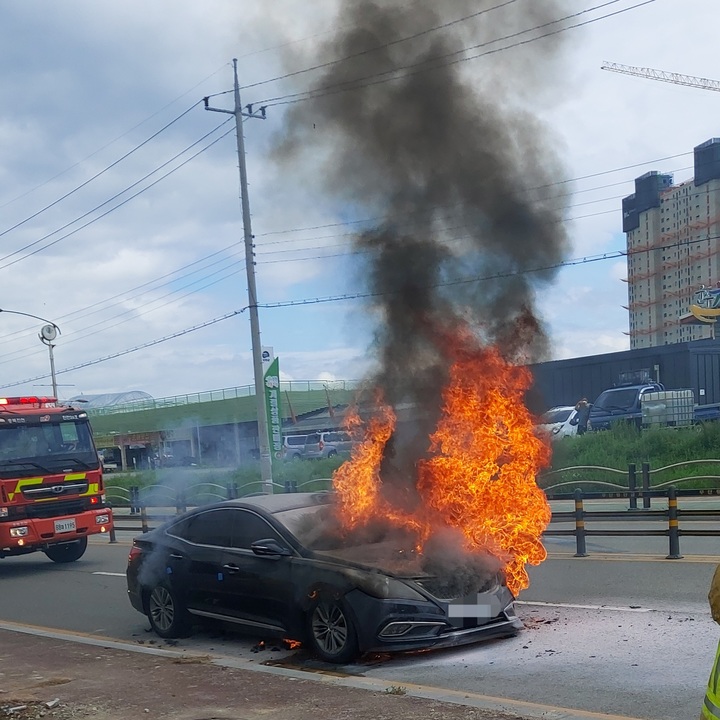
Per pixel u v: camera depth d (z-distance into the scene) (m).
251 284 25.02
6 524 14.34
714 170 133.50
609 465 22.83
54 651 8.22
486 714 5.48
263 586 7.95
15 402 15.53
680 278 144.25
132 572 9.46
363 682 6.43
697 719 5.46
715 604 3.12
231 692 6.32
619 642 7.44
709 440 23.14
